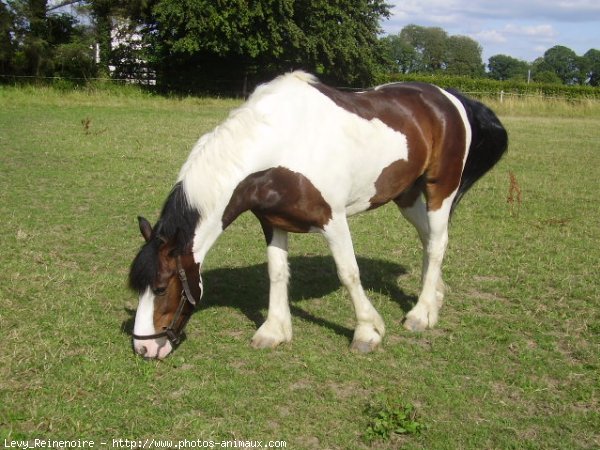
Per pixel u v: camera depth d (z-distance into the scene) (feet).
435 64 250.16
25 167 33.71
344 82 103.96
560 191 33.88
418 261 21.65
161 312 12.49
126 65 94.58
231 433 11.14
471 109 17.26
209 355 14.15
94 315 15.78
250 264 20.59
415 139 15.30
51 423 11.10
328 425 11.54
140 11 90.84
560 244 23.85
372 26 102.73
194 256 12.83
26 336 14.35
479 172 17.81
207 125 56.08
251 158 12.91
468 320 16.65
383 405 11.92
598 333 16.08
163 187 30.66
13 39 82.74
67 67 89.35
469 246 23.40
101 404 11.81
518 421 12.00
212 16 82.43
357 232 24.86
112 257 20.56
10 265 19.03
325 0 91.86
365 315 14.70
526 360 14.48
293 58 94.94
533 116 84.02
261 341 14.62
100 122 54.75
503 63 285.23
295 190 13.35
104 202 27.53
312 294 18.26
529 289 18.97
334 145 13.56
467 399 12.69
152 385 12.55
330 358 14.17
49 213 25.26
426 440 11.23
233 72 96.37
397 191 15.52
